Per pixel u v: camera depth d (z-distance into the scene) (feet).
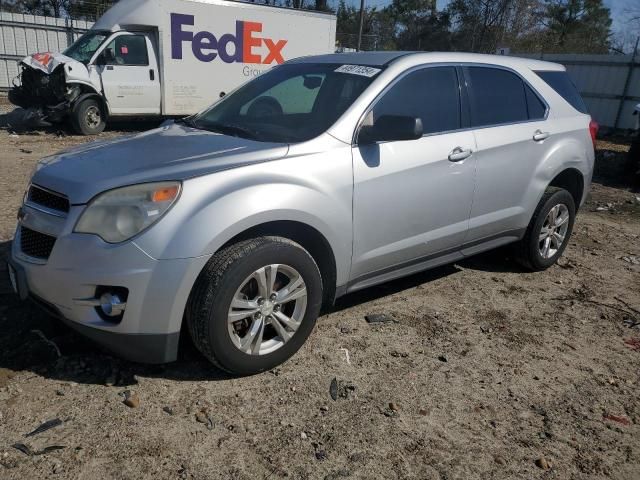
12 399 9.93
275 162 10.93
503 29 123.54
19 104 41.75
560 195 17.07
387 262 13.12
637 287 17.31
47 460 8.64
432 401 10.85
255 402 10.38
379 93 12.75
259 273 10.46
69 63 39.81
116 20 42.16
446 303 15.15
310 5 122.01
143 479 8.45
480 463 9.37
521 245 17.10
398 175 12.63
